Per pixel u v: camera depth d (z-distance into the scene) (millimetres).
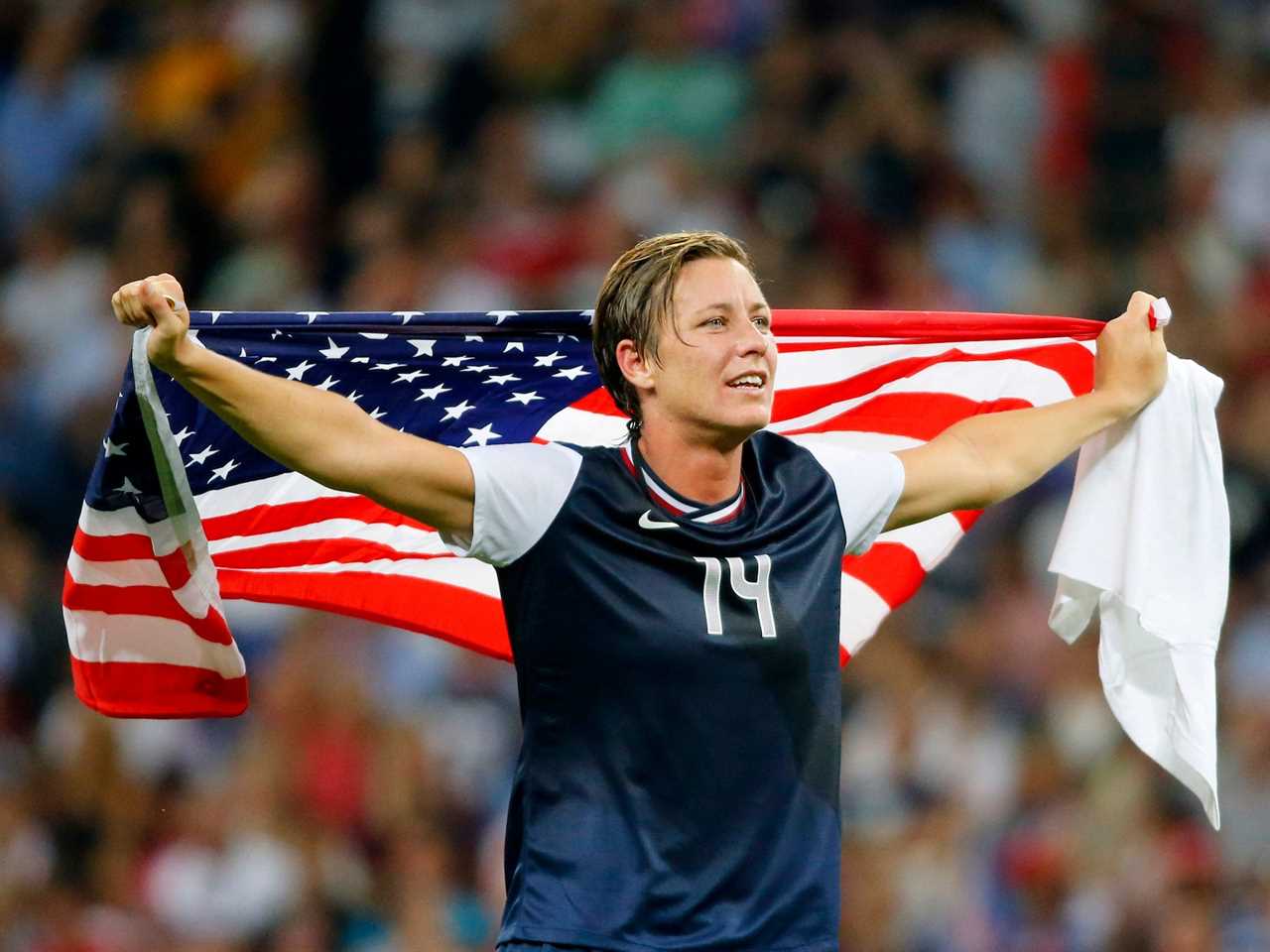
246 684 17391
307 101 52719
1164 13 50344
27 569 43625
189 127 53031
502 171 49812
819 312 18156
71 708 39469
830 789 14844
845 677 37000
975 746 36000
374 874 36000
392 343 16859
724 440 15164
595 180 49219
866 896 34125
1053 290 46531
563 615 14664
